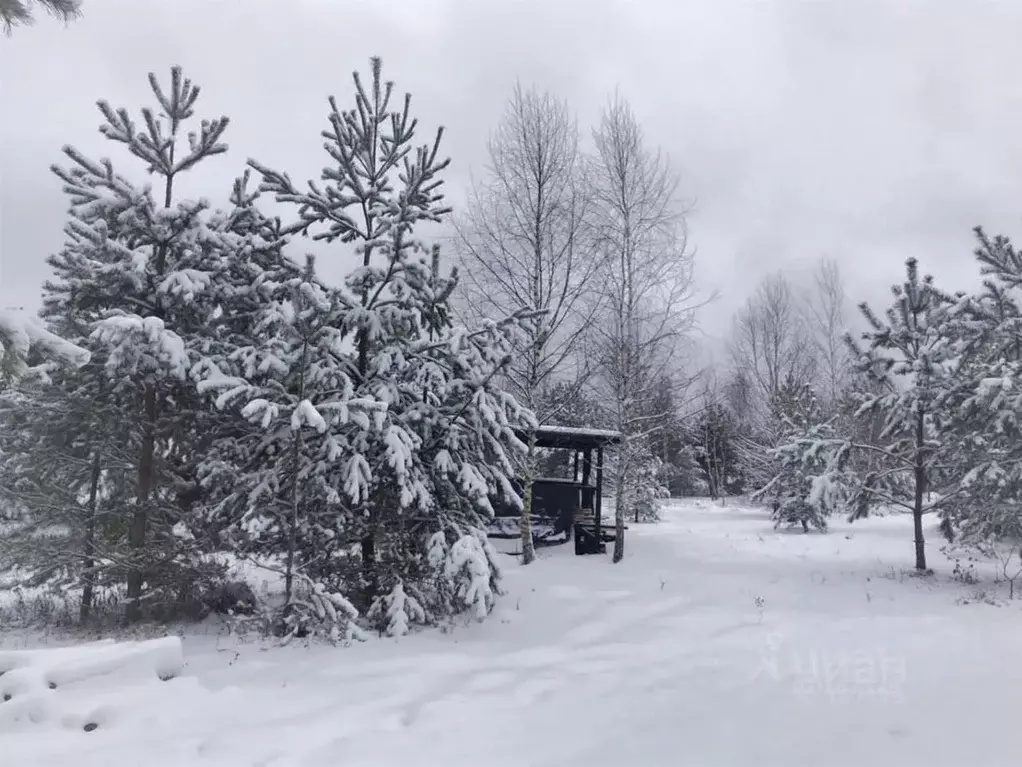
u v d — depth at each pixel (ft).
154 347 31.07
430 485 36.37
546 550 61.05
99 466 35.58
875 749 17.83
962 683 23.38
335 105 36.91
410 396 37.68
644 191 58.29
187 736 18.75
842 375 130.72
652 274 57.88
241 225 38.06
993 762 16.70
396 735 19.66
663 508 109.09
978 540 46.01
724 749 18.20
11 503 34.73
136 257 32.86
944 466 47.09
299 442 31.14
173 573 34.24
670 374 61.00
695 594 41.27
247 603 35.68
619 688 24.62
